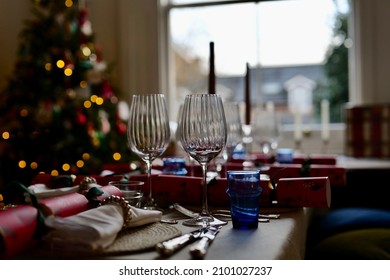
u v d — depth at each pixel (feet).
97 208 2.02
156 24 9.61
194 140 2.46
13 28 9.18
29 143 7.73
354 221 5.16
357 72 8.78
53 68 7.86
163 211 2.79
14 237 1.66
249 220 2.25
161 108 2.83
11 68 9.09
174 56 9.95
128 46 9.70
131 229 2.16
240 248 1.87
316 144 9.08
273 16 9.35
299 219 2.59
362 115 8.02
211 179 2.89
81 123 7.61
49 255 1.77
